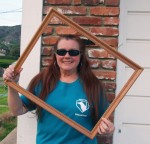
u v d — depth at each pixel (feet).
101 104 8.82
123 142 11.46
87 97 8.56
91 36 8.55
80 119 8.47
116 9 10.48
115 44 10.52
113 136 11.11
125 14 11.38
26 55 8.47
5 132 26.07
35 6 10.47
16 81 8.54
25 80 10.47
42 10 10.52
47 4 10.57
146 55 11.44
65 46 8.52
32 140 10.57
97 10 10.50
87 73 8.86
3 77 8.37
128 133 11.48
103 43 8.57
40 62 10.57
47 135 8.63
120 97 8.61
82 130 8.32
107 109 8.57
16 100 8.68
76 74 8.87
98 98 8.70
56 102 8.52
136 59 11.46
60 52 8.52
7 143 23.56
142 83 11.48
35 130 10.55
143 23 11.41
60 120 8.47
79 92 8.62
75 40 8.60
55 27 10.52
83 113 8.46
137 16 11.40
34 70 10.48
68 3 10.53
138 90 11.48
